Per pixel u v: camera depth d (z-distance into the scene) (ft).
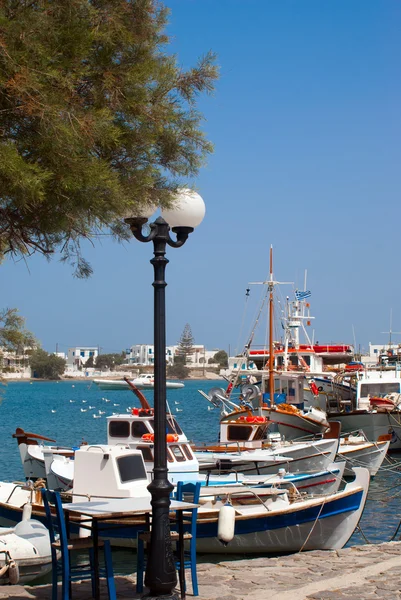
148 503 30.78
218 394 121.70
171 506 30.25
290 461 84.07
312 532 55.06
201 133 31.68
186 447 66.49
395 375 151.64
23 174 23.11
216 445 92.32
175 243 30.58
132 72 28.50
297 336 177.78
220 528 37.32
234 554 55.98
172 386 317.42
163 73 30.07
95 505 30.42
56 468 67.67
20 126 25.36
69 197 25.93
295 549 55.42
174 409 337.93
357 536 66.69
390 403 135.13
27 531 43.14
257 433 91.50
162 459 28.76
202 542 55.83
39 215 26.89
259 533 54.85
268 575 35.09
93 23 27.45
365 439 117.50
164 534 28.50
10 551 40.63
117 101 28.17
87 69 26.84
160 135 30.68
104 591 31.91
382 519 74.49
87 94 28.60
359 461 100.07
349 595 30.96
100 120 26.18
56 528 46.01
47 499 30.12
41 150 25.02
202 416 287.28
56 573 30.09
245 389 122.31
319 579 34.04
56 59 25.55
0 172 23.16
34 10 25.79
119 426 69.51
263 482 64.23
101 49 28.19
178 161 32.09
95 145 28.91
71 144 24.66
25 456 87.35
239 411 116.67
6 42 23.85
